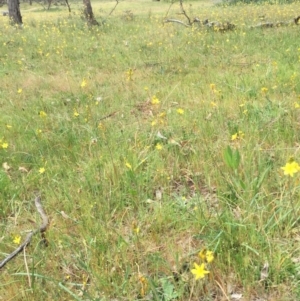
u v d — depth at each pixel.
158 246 3.25
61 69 9.12
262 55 8.77
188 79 7.45
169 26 14.39
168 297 2.74
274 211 3.34
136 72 8.30
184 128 5.11
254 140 4.50
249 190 3.53
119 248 3.14
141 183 4.02
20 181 4.35
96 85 7.55
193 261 3.02
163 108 5.93
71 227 3.56
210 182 4.01
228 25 12.60
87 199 3.79
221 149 4.42
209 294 2.68
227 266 2.92
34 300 2.85
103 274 2.92
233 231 3.12
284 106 5.44
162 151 4.61
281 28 11.98
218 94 5.98
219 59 8.82
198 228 3.34
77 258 3.12
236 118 5.30
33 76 8.44
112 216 3.66
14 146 5.11
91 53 10.55
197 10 23.06
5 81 8.17
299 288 2.67
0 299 2.88
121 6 33.59
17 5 18.16
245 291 2.75
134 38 12.14
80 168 4.52
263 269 2.85
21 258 3.23
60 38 13.06
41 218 3.72
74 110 5.89
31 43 12.45
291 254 2.92
